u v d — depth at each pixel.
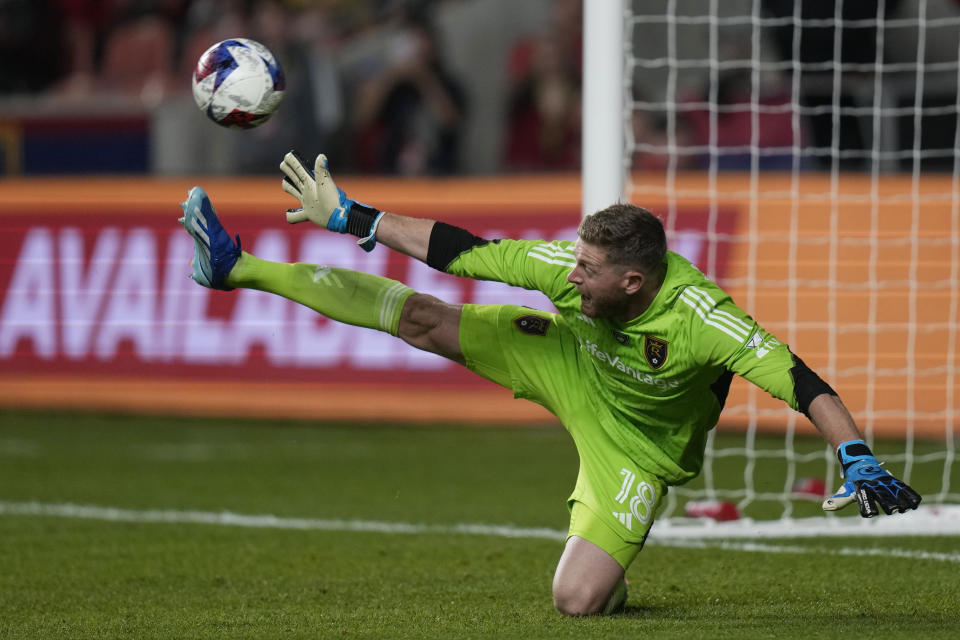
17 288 38.94
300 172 15.38
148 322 38.16
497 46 51.75
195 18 55.44
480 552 21.00
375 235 15.24
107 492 27.58
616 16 22.38
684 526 22.72
